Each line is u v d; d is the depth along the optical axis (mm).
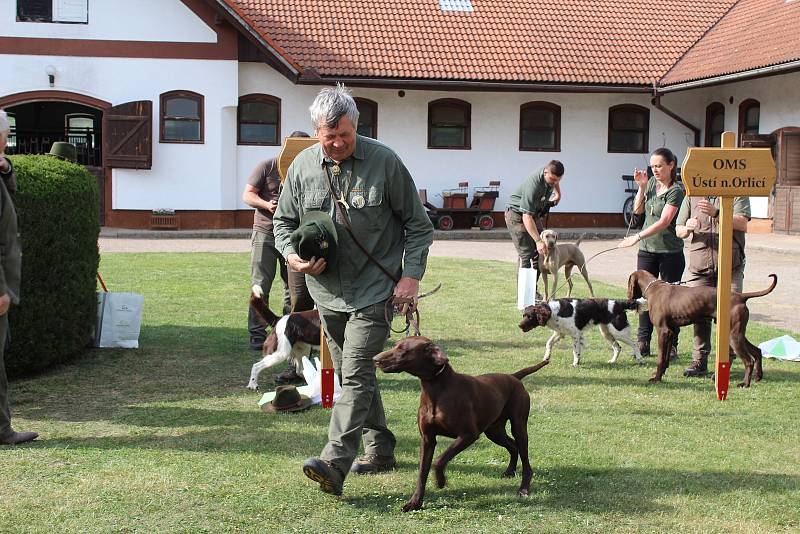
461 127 25500
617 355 8273
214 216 23906
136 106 23094
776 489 4938
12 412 6391
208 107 23562
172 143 23547
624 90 24859
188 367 7918
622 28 26703
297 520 4418
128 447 5531
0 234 5461
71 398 6820
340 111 4582
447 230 24312
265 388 7207
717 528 4395
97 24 22938
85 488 4766
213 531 4262
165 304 11336
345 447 4680
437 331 9797
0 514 4391
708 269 7961
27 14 22672
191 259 16469
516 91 24703
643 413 6523
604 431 6023
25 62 22719
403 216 4871
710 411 6590
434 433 4574
